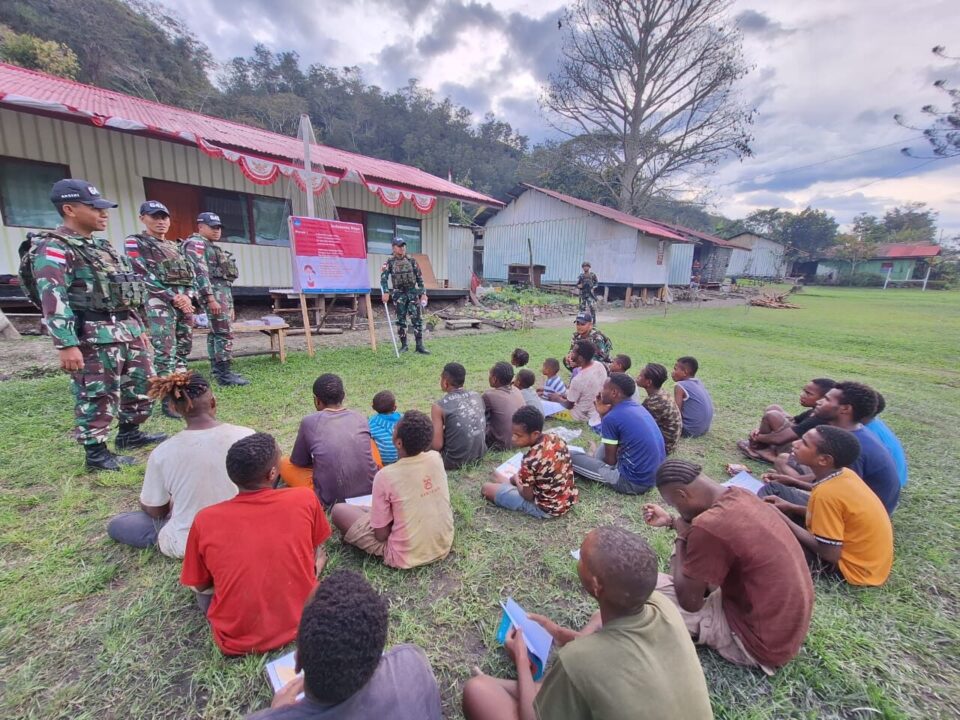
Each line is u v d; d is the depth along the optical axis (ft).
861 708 5.21
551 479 8.66
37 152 22.09
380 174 33.09
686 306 63.77
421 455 7.25
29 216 22.44
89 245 9.55
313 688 3.07
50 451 10.53
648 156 86.84
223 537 5.28
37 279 8.72
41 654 5.47
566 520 8.93
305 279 20.08
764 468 11.53
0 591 6.37
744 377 21.71
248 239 29.50
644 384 11.60
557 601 6.82
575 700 3.50
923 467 12.23
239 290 28.53
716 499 5.34
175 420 13.24
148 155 25.12
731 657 5.57
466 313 37.88
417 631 6.14
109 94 28.96
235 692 5.11
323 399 8.85
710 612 5.68
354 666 3.01
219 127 29.99
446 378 10.80
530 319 37.68
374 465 8.91
